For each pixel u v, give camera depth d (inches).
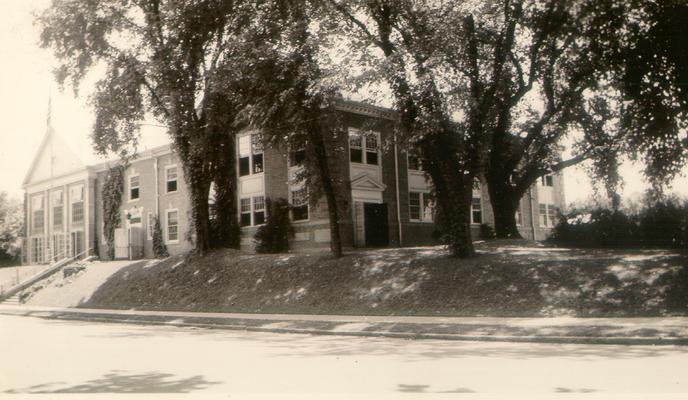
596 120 1146.0
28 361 454.3
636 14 823.7
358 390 305.4
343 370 379.9
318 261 999.0
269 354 475.5
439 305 754.8
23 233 2092.8
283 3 956.6
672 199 1146.7
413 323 650.2
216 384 337.1
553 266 783.7
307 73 888.3
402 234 1339.8
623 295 671.1
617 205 1213.1
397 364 401.4
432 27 815.1
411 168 1392.7
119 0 1034.7
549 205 1830.7
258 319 780.0
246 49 960.9
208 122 1053.8
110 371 397.4
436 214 1184.8
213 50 1075.3
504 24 886.4
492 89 887.7
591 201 1309.1
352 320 707.4
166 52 986.7
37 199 2005.4
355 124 1251.2
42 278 1515.7
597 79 982.4
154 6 1053.2
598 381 320.2
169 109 1071.0
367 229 1294.3
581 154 1156.5
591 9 824.9
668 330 514.6
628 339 496.7
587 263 778.8
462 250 874.8
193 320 826.8
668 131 940.6
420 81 779.4
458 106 820.0
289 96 911.7
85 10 997.2
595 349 468.8
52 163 1840.6
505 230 1123.3
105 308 1104.8
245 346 542.0
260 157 1323.8
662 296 651.5
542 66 1045.8
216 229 1318.9
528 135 1089.4
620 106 1018.1
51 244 1907.0
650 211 1161.4
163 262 1224.2
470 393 290.5
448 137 870.4
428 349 490.9
